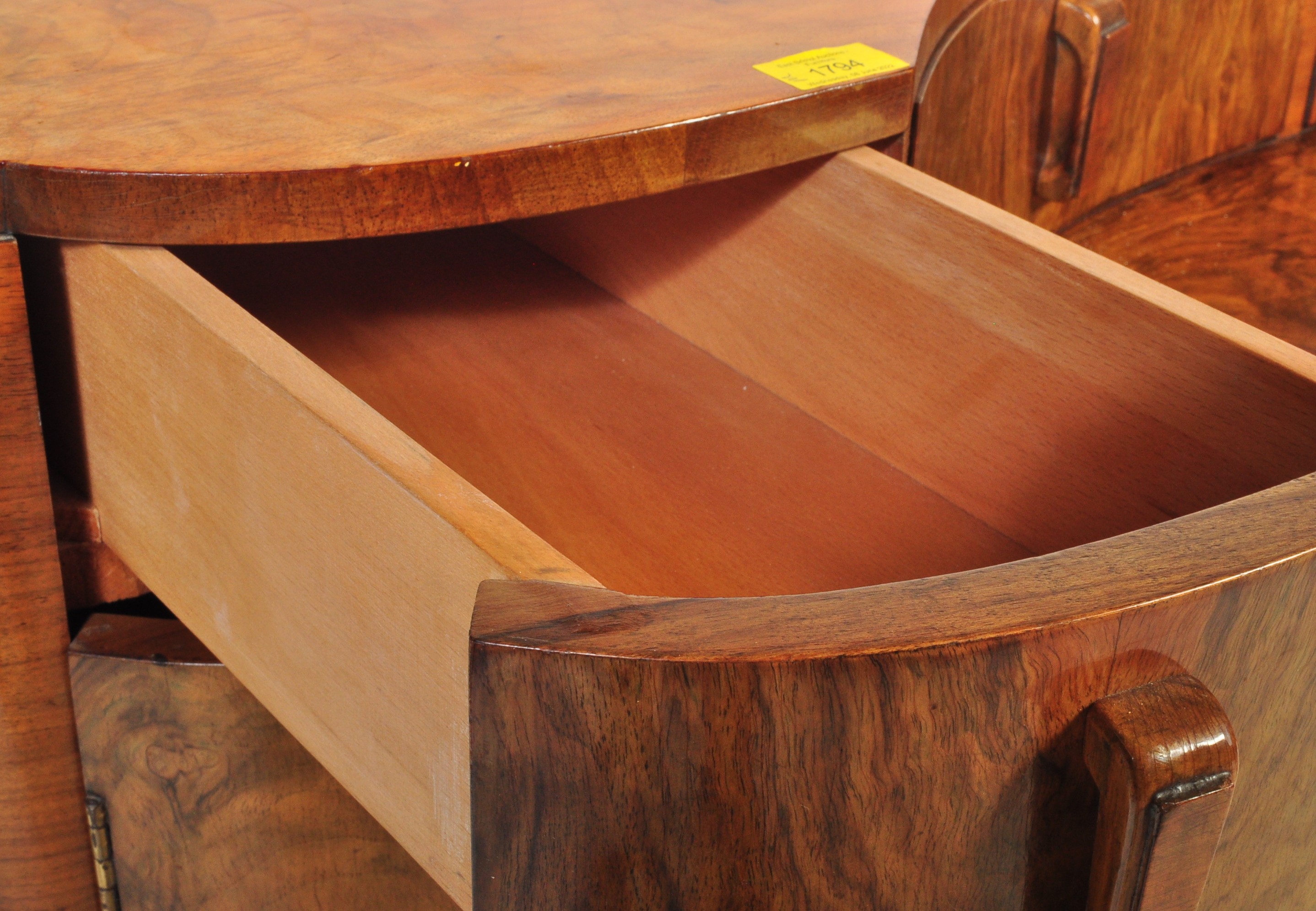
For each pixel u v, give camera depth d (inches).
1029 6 29.5
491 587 14.1
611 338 30.8
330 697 20.6
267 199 21.4
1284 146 40.3
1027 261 23.1
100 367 23.3
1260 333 20.7
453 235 34.7
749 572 24.1
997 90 29.9
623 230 31.3
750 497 26.0
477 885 15.3
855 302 26.6
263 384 18.5
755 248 28.2
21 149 21.5
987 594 12.7
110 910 28.5
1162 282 32.4
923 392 25.9
